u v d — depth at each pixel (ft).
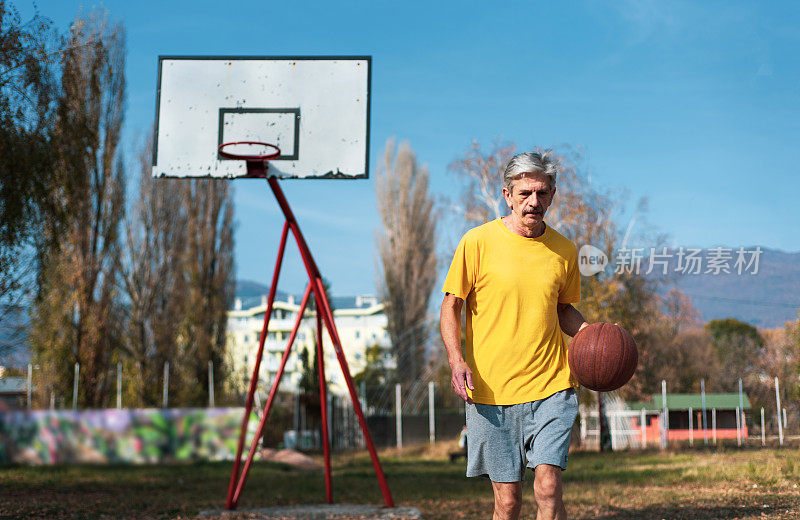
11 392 91.66
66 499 31.04
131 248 102.89
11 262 35.37
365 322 245.65
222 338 108.99
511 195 10.25
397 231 143.84
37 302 38.58
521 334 9.96
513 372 9.91
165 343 103.30
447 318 10.30
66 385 90.79
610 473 40.29
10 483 40.34
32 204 35.37
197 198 108.99
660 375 92.17
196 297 107.04
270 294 24.54
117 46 91.40
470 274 10.24
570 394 9.94
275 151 21.98
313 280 24.61
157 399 101.60
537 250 10.21
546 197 10.09
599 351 10.04
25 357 85.81
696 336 93.97
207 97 22.33
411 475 48.42
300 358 108.99
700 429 83.20
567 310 11.19
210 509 26.04
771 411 62.34
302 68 22.30
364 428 24.91
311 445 103.04
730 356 92.99
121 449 66.69
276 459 66.39
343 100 22.21
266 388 118.52
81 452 66.08
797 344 55.93
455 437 102.58
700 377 93.30
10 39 34.04
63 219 37.22
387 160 147.23
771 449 47.91
